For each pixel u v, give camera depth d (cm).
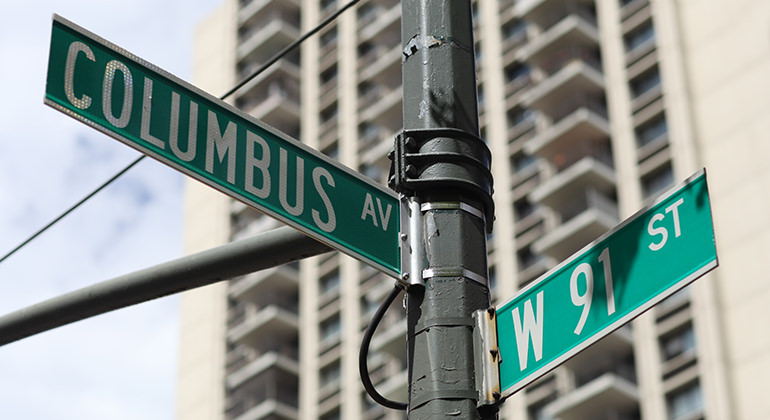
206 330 6059
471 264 593
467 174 611
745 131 4575
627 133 4922
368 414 5131
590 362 4531
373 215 605
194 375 5950
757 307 4191
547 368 554
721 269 4369
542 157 5100
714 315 4272
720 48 4856
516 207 5103
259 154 593
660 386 4300
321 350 5506
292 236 611
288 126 6328
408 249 602
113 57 559
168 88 576
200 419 5741
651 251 552
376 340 5181
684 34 5022
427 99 630
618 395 4331
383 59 6041
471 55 652
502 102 5403
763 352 4103
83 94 542
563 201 4906
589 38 5238
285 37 6544
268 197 584
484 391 561
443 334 573
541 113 5231
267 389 5538
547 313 571
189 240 6425
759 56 4697
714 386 4141
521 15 5516
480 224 608
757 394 4050
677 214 549
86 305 655
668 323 4381
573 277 574
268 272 5784
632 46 5150
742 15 4834
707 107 4769
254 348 5781
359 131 5962
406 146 614
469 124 629
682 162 4678
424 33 648
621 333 4450
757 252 4297
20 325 668
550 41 5275
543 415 4575
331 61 6356
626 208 4753
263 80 6450
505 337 576
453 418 554
